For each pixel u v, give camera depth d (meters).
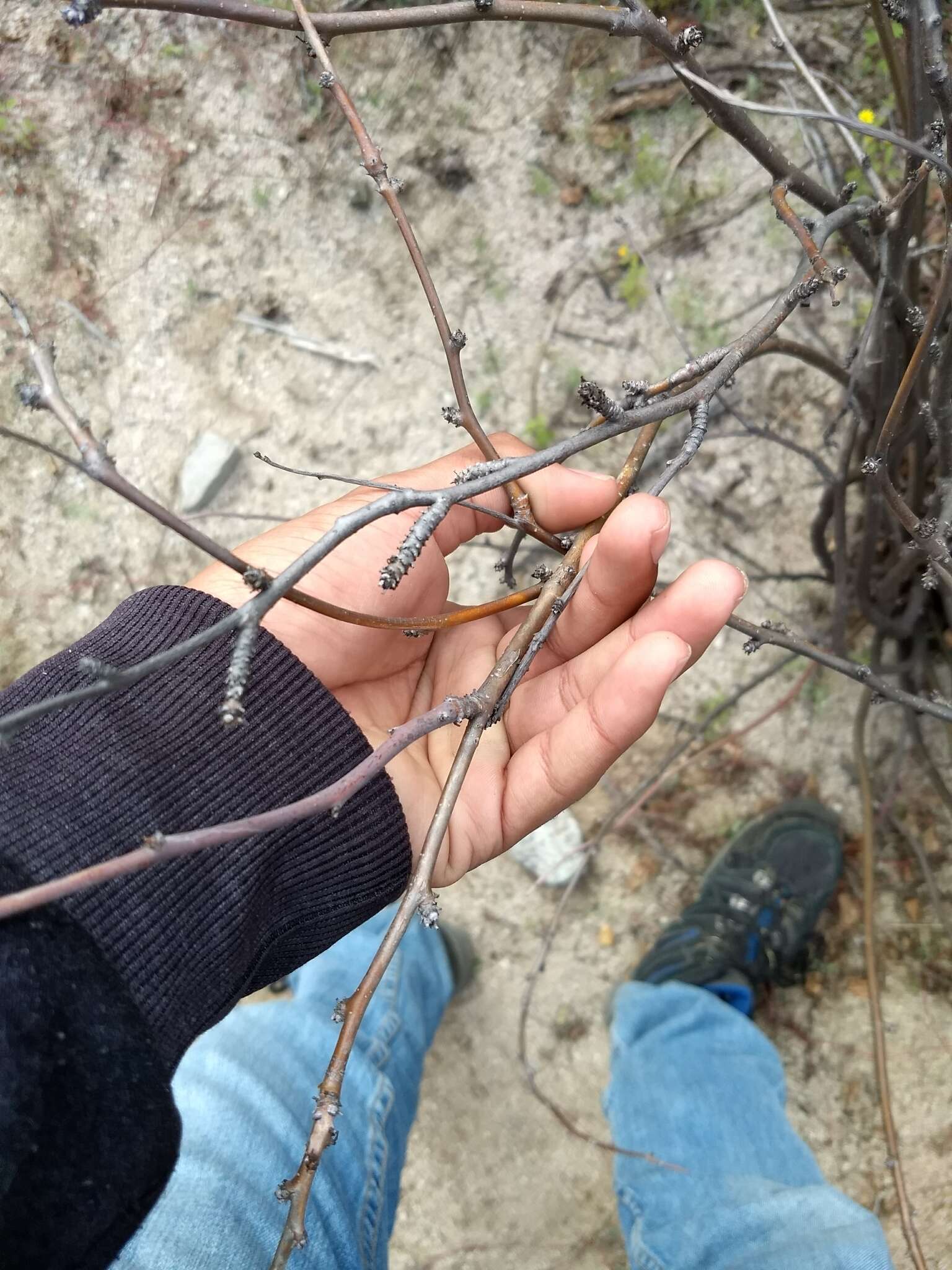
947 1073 0.89
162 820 0.48
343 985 0.85
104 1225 0.41
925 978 0.90
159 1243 0.61
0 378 0.92
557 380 0.91
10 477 0.93
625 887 0.94
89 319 0.92
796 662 0.91
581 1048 0.94
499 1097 0.94
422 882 0.41
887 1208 0.88
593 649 0.56
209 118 0.90
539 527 0.58
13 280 0.91
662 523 0.51
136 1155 0.42
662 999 0.88
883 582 0.75
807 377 0.88
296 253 0.92
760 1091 0.83
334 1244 0.67
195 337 0.92
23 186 0.90
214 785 0.50
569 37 0.87
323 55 0.43
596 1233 0.91
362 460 0.93
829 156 0.72
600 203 0.90
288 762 0.53
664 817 0.94
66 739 0.48
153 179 0.91
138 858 0.26
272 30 0.88
